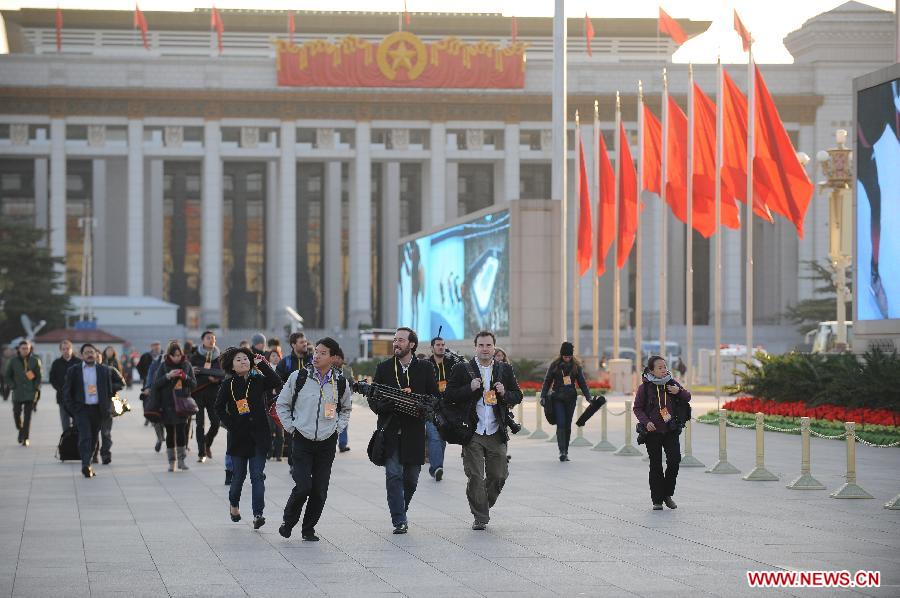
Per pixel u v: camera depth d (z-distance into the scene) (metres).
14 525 19.17
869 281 38.66
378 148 158.12
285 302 155.25
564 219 62.31
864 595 13.50
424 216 161.00
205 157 157.38
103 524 19.30
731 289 156.12
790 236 157.62
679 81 158.62
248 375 18.91
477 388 18.36
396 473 18.20
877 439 33.00
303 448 17.50
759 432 25.33
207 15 174.50
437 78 157.25
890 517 19.56
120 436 39.72
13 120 155.38
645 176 59.91
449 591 13.82
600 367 86.38
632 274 166.50
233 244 176.75
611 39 178.38
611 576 14.66
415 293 83.38
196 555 16.33
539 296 62.31
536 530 18.44
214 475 27.05
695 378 88.88
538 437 37.72
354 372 89.06
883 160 37.47
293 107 157.00
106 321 140.50
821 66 159.25
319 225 177.12
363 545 17.14
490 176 175.75
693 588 13.90
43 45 176.25
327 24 176.62
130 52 176.25
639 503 21.67
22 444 35.75
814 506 20.95
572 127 159.25
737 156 54.12
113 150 157.38
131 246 156.12
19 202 173.62
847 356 39.88
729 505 21.17
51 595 13.67
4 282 123.94
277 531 18.53
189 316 173.75
